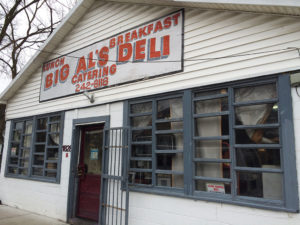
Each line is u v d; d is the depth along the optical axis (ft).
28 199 21.66
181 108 13.88
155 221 13.48
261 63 11.49
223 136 12.08
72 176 18.56
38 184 21.03
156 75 14.90
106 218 15.52
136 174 14.94
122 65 16.87
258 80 11.50
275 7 10.67
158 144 14.35
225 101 12.48
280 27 11.26
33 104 23.40
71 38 21.13
